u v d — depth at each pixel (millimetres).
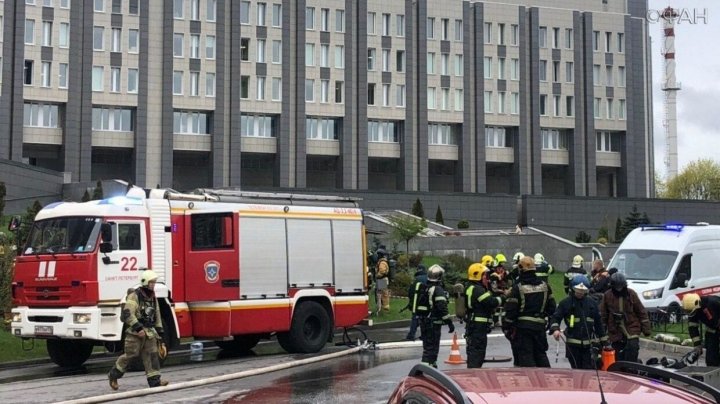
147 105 67375
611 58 82188
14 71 63594
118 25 67062
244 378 14484
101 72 66438
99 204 15781
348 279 19219
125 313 13031
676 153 109875
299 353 18109
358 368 15555
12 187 52500
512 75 79000
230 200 17547
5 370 16625
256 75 70750
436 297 13938
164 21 68125
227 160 69312
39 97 64438
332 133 73562
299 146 71312
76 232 15688
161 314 16219
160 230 16375
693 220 73688
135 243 15977
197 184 72500
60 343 16844
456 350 15836
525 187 78250
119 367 12977
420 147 75062
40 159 68625
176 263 16516
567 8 82875
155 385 13086
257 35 70938
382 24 75062
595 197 72062
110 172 69875
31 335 15820
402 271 33000
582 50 81438
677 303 22547
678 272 22922
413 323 20328
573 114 80500
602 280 17312
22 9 64062
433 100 76188
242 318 17188
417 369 4633
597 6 84562
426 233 45375
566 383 4148
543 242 45312
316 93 72375
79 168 65125
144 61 67250
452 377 4336
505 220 70938
